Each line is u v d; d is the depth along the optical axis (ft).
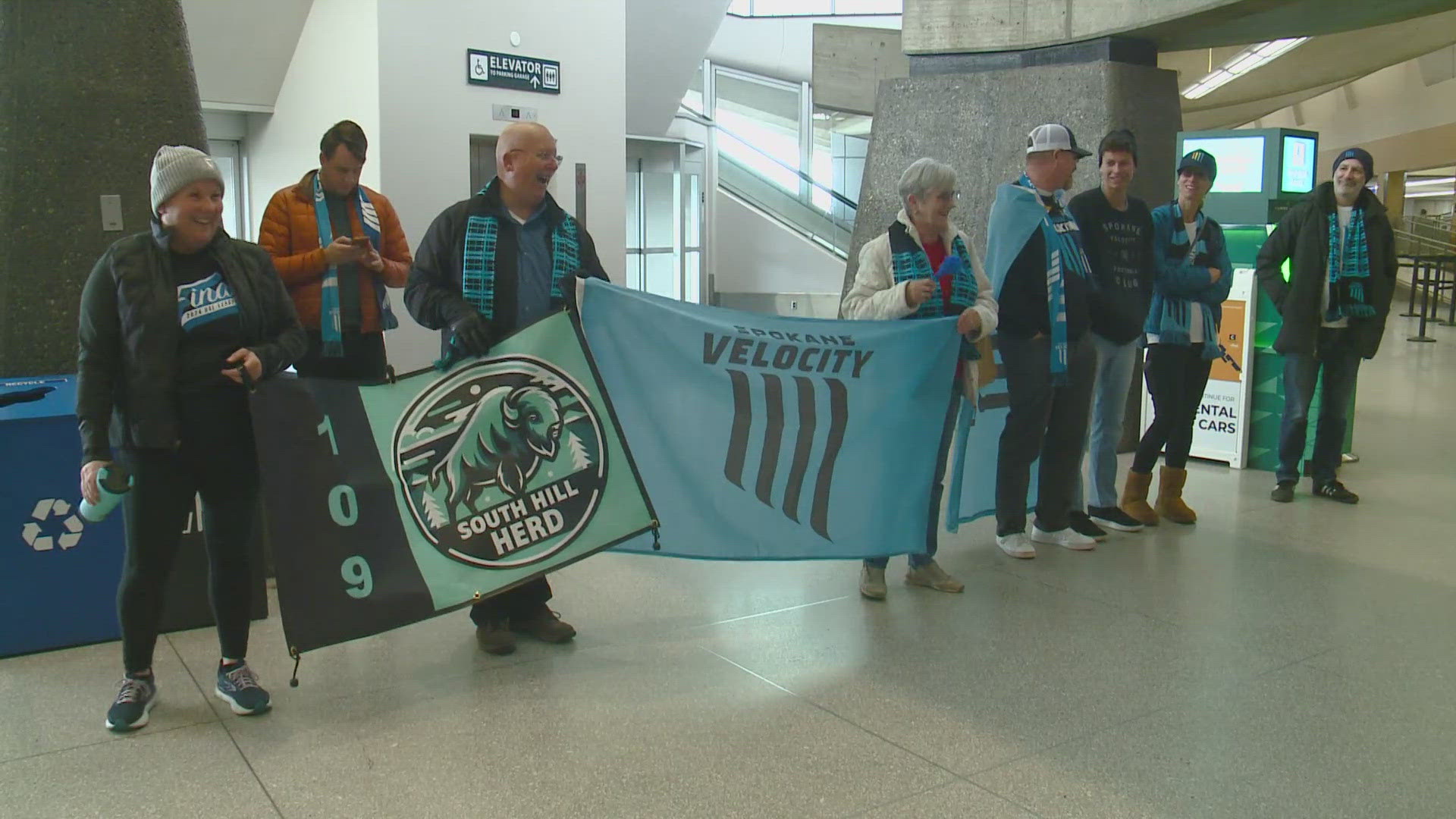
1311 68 62.80
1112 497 18.80
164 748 10.05
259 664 12.17
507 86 26.63
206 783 9.39
